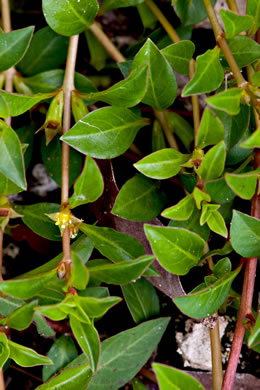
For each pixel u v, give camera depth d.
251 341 0.30
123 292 0.35
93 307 0.31
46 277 0.31
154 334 0.34
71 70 0.34
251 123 0.34
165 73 0.33
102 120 0.33
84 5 0.33
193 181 0.34
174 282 0.33
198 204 0.32
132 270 0.31
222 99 0.31
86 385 0.32
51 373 0.34
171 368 0.30
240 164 0.35
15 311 0.32
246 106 0.33
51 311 0.31
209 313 0.31
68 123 0.34
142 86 0.32
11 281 0.31
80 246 0.34
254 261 0.32
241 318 0.32
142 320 0.35
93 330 0.31
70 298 0.31
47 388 0.32
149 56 0.32
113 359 0.34
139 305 0.35
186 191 0.34
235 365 0.32
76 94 0.34
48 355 0.35
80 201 0.32
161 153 0.32
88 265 0.34
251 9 0.32
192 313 0.31
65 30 0.33
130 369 0.34
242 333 0.32
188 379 0.30
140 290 0.35
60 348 0.35
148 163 0.32
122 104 0.32
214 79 0.32
